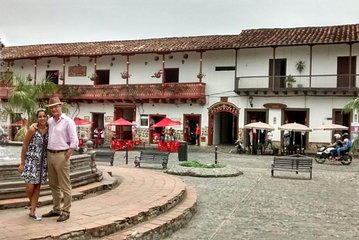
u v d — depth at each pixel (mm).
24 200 7684
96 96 36219
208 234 8273
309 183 15633
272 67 31328
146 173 13555
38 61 38969
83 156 9797
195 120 34375
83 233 6285
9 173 7879
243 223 9266
